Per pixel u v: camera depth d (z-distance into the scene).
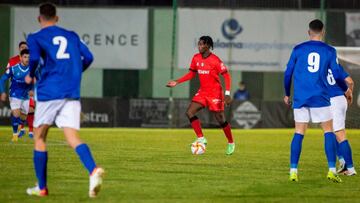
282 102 57.19
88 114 56.34
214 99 33.84
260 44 59.81
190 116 34.22
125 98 56.56
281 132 53.00
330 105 23.95
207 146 38.88
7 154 31.88
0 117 56.00
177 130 54.06
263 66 59.97
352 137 48.53
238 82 60.16
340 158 26.77
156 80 60.78
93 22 59.44
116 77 60.72
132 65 59.94
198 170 27.06
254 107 57.06
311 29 23.91
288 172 27.05
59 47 19.23
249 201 20.05
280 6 60.62
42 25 19.67
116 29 59.59
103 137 44.47
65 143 38.38
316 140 45.25
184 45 59.59
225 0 60.56
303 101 23.64
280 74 60.31
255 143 41.84
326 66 23.69
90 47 59.72
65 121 19.25
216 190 22.00
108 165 28.25
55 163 28.41
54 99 19.11
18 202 19.17
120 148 36.31
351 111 54.34
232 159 31.59
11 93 39.88
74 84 19.31
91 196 18.88
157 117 56.47
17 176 24.36
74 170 26.22
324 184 23.84
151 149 36.00
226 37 59.69
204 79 34.06
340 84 24.70
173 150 35.59
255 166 28.91
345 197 21.17
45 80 19.30
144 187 22.36
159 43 60.50
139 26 59.69
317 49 23.66
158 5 65.25
